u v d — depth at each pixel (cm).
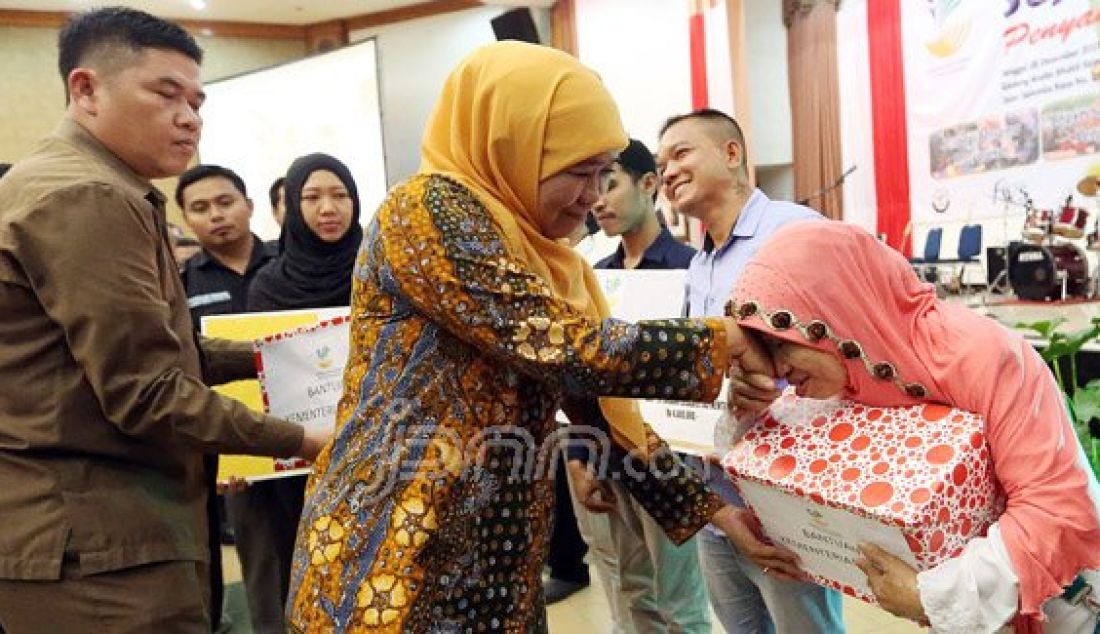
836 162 659
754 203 162
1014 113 509
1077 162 475
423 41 807
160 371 116
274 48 847
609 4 677
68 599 117
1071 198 473
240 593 321
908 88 584
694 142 166
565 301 95
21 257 113
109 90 127
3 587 118
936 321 93
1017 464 84
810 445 94
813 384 94
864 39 620
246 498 223
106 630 118
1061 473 83
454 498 92
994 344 87
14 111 752
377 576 90
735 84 602
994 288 471
